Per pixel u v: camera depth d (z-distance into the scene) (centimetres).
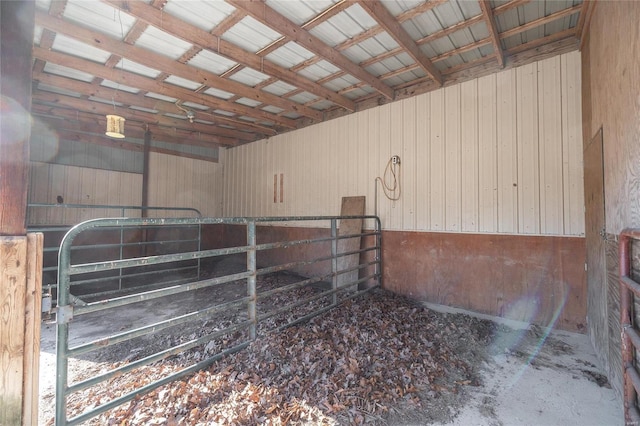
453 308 349
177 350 189
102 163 535
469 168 349
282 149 572
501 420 167
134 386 191
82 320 321
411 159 397
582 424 163
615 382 188
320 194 505
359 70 350
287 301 370
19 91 112
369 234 392
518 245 315
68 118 471
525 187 312
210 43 282
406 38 284
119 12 249
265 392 183
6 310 108
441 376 209
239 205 657
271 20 250
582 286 280
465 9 256
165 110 460
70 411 171
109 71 340
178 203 631
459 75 359
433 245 374
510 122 323
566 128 292
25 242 113
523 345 258
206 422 160
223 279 219
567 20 272
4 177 110
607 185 196
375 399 180
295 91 427
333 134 489
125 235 551
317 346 236
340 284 453
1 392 107
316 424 161
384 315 309
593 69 232
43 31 269
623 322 146
